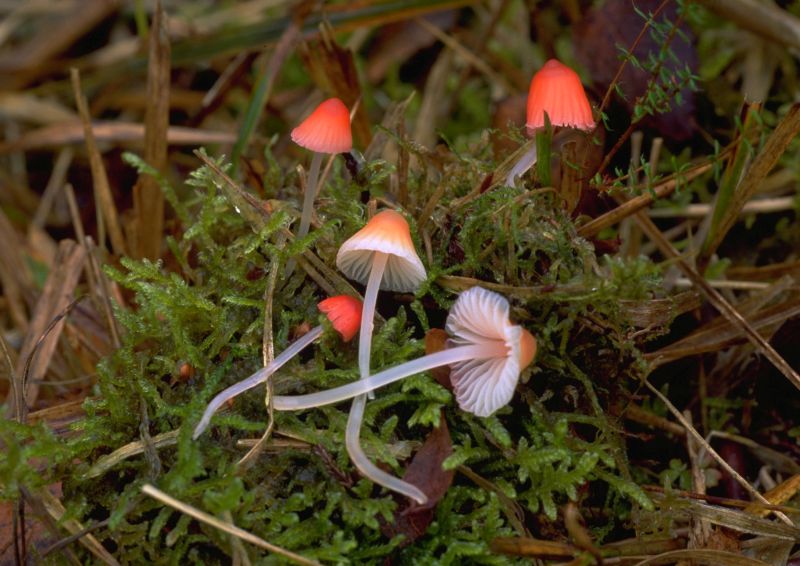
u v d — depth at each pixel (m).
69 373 0.26
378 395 0.21
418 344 0.21
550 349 0.21
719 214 0.24
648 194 0.23
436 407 0.20
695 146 0.27
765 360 0.24
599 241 0.23
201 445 0.21
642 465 0.23
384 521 0.20
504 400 0.20
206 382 0.21
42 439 0.20
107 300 0.25
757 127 0.24
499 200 0.22
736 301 0.26
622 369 0.22
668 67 0.26
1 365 0.26
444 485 0.20
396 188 0.24
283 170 0.28
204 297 0.22
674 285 0.25
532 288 0.21
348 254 0.21
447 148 0.26
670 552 0.21
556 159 0.24
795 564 0.21
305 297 0.22
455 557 0.20
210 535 0.20
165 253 0.27
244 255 0.22
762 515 0.22
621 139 0.22
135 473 0.21
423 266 0.21
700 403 0.24
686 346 0.24
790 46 0.27
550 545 0.20
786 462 0.23
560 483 0.20
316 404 0.20
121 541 0.20
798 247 0.26
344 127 0.21
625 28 0.26
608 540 0.22
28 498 0.20
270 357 0.21
